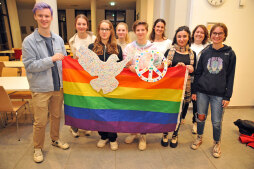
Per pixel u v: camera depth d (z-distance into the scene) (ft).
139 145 7.51
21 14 45.65
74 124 7.19
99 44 6.68
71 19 46.83
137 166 6.59
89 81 6.80
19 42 35.24
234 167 6.64
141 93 6.85
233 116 11.05
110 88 6.77
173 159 7.01
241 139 8.19
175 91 6.77
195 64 7.00
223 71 6.44
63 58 6.05
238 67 11.59
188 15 11.26
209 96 6.98
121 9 45.96
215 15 10.77
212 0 10.48
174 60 6.91
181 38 6.62
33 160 6.79
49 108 7.03
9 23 33.76
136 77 6.74
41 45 5.99
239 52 11.35
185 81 6.63
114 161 6.82
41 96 6.21
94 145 7.81
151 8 23.25
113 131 7.06
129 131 7.11
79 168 6.44
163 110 6.93
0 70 13.33
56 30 15.33
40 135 6.59
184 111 9.26
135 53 6.51
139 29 6.83
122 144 7.93
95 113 6.93
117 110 6.98
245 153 7.47
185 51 6.93
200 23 10.82
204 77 6.82
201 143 7.97
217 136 7.06
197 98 7.22
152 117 7.02
